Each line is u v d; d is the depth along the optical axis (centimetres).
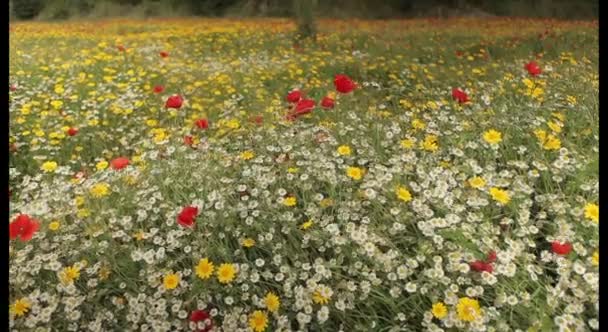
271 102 363
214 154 256
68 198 227
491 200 197
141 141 299
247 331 161
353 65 486
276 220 204
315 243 195
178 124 337
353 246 187
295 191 218
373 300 166
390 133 245
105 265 192
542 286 161
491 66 435
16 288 181
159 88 355
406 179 220
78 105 386
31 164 299
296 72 453
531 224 185
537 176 202
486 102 272
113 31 739
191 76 447
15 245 201
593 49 450
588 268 156
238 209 204
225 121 320
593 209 166
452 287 158
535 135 234
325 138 251
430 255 176
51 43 639
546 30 589
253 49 601
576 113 250
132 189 233
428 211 186
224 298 178
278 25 725
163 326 168
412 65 455
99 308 177
